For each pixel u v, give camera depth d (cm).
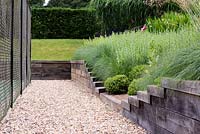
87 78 764
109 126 361
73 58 1060
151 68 390
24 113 436
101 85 656
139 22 1003
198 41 288
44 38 1562
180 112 255
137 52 588
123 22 1064
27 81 848
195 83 226
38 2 2167
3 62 374
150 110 325
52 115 426
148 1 885
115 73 593
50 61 1153
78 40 1519
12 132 326
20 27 616
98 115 429
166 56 330
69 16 1562
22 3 655
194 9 326
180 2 348
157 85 312
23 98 597
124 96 530
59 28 1567
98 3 1098
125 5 1017
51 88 816
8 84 432
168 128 279
